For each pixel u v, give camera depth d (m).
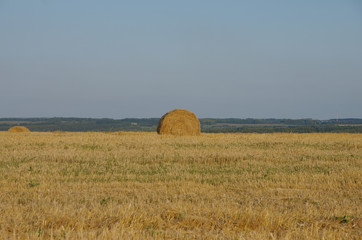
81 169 14.69
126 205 8.55
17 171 13.84
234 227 7.34
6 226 7.01
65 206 8.48
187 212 8.22
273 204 9.44
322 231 7.18
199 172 14.39
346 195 10.58
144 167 15.34
